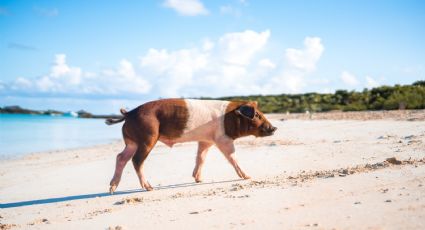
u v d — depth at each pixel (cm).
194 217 659
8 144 2895
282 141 1736
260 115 1083
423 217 556
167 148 1859
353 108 4309
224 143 1043
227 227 590
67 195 998
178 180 1087
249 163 1237
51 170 1466
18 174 1425
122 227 636
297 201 697
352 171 908
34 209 865
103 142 2930
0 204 943
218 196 802
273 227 569
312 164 1136
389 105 3844
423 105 3472
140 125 994
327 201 678
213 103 1065
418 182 751
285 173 1042
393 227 527
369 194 696
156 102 1034
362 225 545
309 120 2930
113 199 897
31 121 8700
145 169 1302
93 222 693
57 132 4456
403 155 1136
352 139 1630
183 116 1021
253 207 683
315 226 557
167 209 733
